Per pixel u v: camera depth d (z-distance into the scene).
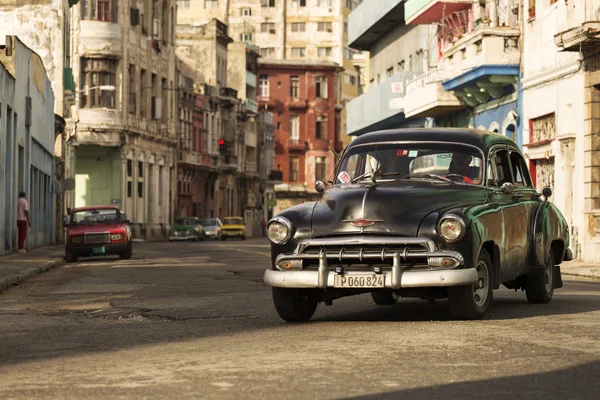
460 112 44.16
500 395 7.57
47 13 60.09
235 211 112.50
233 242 71.56
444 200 12.77
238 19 140.12
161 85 81.81
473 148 13.94
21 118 41.44
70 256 35.81
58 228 60.16
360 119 55.56
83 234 35.72
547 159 35.59
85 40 71.00
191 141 93.81
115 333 12.01
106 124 71.00
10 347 10.84
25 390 8.03
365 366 8.93
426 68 48.53
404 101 47.22
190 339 11.25
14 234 40.03
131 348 10.55
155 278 23.39
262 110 123.38
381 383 8.07
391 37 54.81
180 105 90.06
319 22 140.62
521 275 15.14
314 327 12.26
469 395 7.57
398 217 12.37
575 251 32.47
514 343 10.35
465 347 10.08
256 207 119.31
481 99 40.62
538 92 35.69
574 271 26.33
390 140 14.05
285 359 9.45
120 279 23.25
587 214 31.64
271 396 7.59
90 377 8.62
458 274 12.15
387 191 12.82
